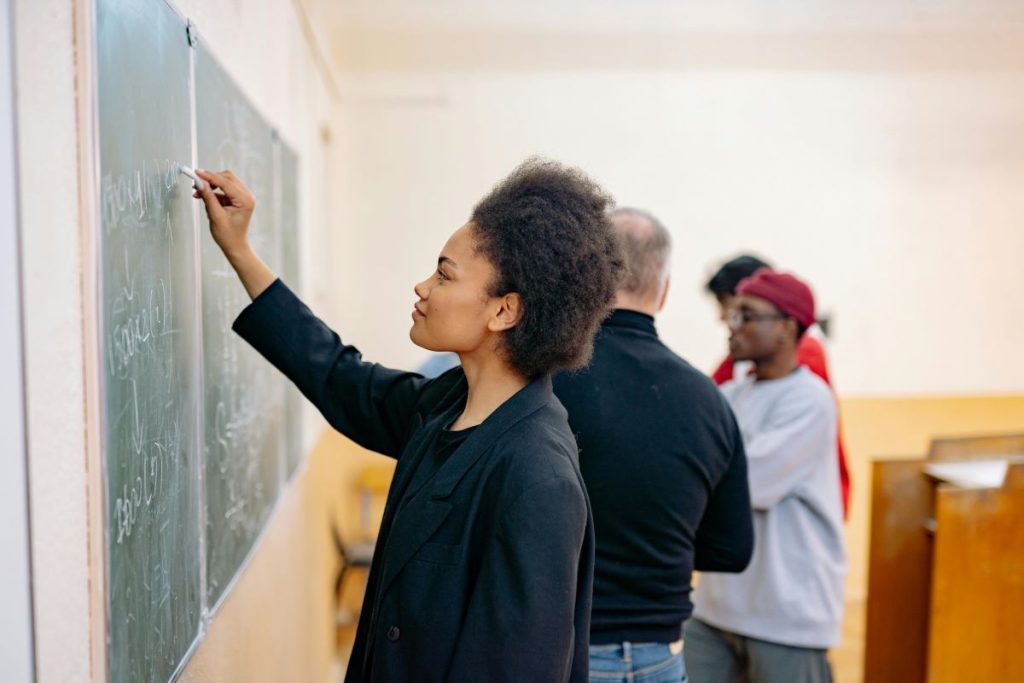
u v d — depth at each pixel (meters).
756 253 4.11
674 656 1.41
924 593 2.31
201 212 1.32
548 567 0.88
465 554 0.93
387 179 3.97
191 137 1.24
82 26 0.81
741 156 4.07
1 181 0.69
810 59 4.05
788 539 1.99
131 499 0.96
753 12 4.00
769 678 1.98
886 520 2.30
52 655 0.78
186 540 1.22
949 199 4.15
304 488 2.67
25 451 0.73
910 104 4.10
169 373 1.12
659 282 1.47
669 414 1.37
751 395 2.14
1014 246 4.19
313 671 2.89
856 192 4.11
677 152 4.05
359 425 1.29
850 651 3.57
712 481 1.44
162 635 1.09
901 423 4.17
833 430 2.05
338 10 3.86
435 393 1.18
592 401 1.33
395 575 0.96
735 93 4.05
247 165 1.67
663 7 3.97
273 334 1.29
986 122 4.14
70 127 0.81
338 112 3.93
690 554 1.44
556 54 3.98
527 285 0.96
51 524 0.77
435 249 4.00
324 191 3.45
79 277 0.83
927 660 2.23
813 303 2.09
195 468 1.27
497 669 0.87
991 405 4.23
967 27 4.07
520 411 0.97
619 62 4.00
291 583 2.34
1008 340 4.21
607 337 1.40
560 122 4.02
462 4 3.92
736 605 2.02
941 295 4.17
